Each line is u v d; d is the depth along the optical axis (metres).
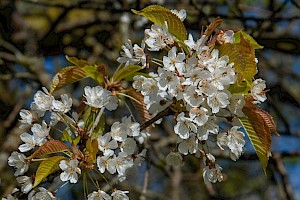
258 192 6.82
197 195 6.75
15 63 5.68
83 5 4.73
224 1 4.70
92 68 2.26
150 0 4.53
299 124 6.25
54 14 5.89
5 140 5.09
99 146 2.04
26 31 5.45
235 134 2.11
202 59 1.97
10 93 6.11
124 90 2.32
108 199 2.09
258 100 2.08
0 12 5.39
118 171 2.06
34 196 2.11
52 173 2.16
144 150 2.35
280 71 5.32
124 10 4.55
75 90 6.09
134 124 2.16
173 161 2.21
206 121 1.97
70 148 2.13
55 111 2.22
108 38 5.57
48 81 4.98
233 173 6.97
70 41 5.62
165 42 2.12
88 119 2.18
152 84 2.10
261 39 4.76
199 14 4.38
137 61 2.18
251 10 4.55
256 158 4.17
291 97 5.04
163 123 5.44
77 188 5.96
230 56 2.04
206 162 2.12
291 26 5.15
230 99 2.06
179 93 1.97
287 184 4.39
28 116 2.24
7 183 4.77
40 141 2.17
